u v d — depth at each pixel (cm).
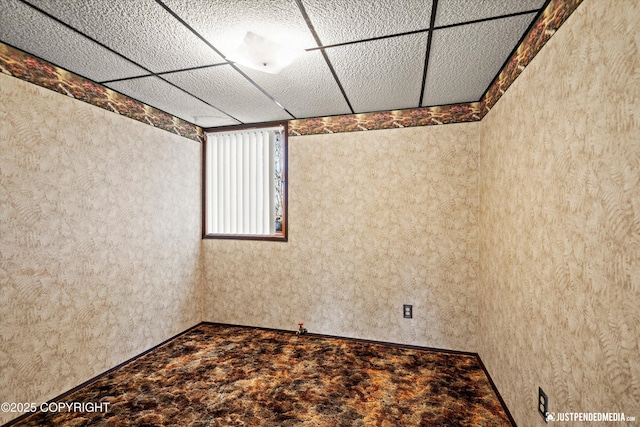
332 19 146
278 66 186
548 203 135
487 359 228
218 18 145
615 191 93
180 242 309
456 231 267
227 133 337
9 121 172
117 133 240
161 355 262
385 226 285
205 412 187
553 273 130
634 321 86
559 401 125
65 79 201
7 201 172
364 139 290
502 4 136
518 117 170
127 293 249
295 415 184
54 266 196
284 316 316
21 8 137
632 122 86
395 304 283
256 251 323
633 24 86
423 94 243
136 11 140
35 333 185
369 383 218
